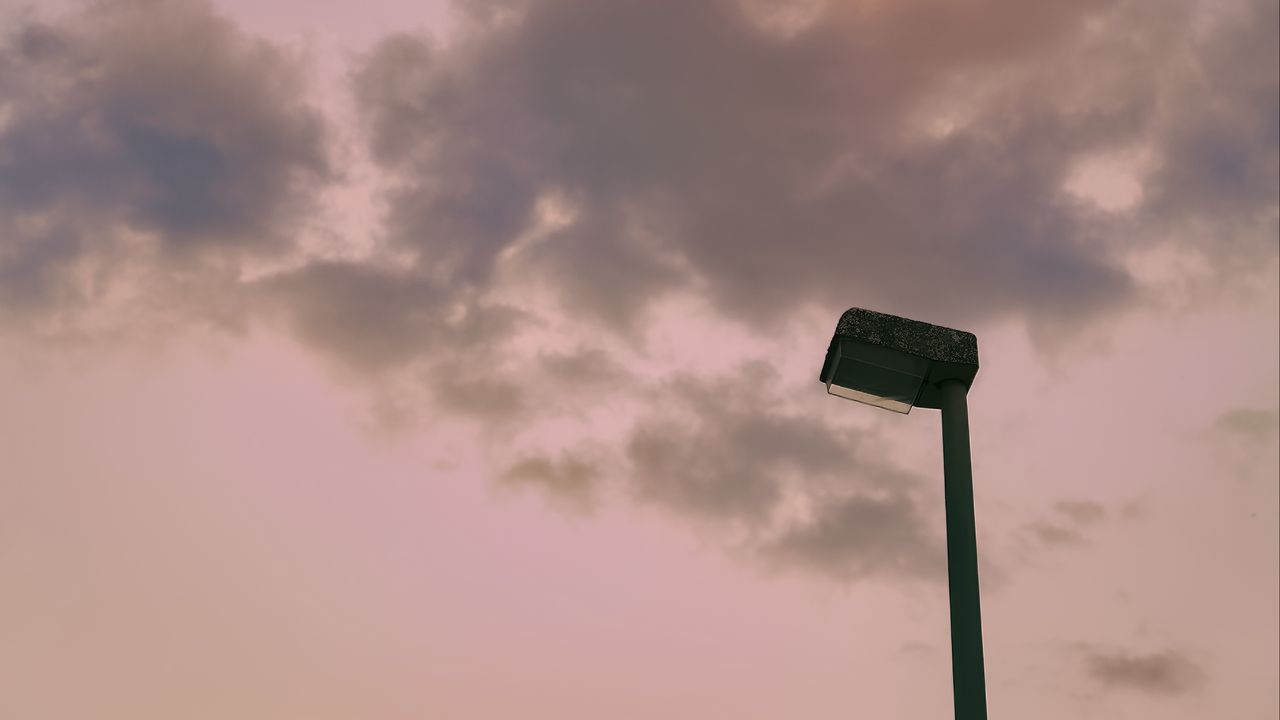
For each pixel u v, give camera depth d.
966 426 8.98
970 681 7.68
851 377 9.44
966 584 8.12
